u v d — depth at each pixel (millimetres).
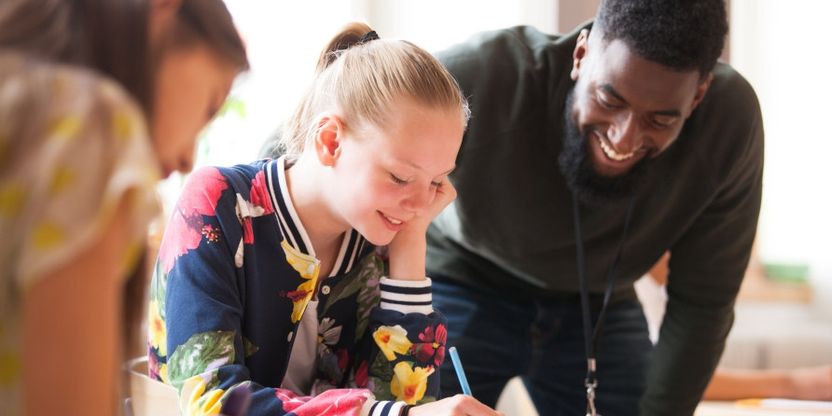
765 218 3059
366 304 1395
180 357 1186
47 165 690
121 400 937
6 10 738
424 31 2580
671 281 1950
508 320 1938
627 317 2016
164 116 841
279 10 2363
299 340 1350
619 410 1977
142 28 775
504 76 1743
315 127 1281
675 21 1506
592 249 1849
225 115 2287
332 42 1394
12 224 692
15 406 714
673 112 1552
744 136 1789
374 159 1231
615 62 1545
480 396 1945
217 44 847
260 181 1312
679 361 1934
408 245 1371
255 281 1282
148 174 719
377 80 1251
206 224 1247
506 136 1741
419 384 1339
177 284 1225
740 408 2215
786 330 2904
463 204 1791
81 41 749
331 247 1364
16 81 705
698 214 1830
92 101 711
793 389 2402
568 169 1690
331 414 1169
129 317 837
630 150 1588
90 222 696
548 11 2641
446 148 1249
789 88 3014
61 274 693
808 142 2994
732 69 1838
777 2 3002
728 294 1910
